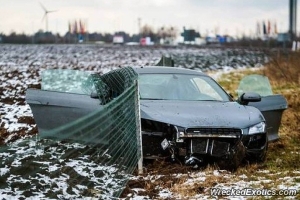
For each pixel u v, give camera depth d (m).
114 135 7.77
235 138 7.82
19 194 6.17
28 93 8.73
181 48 68.12
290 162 8.27
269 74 22.33
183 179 7.05
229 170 7.78
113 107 7.66
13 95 15.60
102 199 6.19
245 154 7.92
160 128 7.80
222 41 101.31
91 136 7.99
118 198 6.28
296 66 22.00
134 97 7.66
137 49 62.03
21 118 11.41
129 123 7.71
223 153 7.79
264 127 8.23
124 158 7.66
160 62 17.67
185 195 6.40
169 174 7.37
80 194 6.32
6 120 11.34
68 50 55.44
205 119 7.86
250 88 15.74
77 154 8.02
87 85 11.30
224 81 21.89
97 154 7.98
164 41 111.31
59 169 7.21
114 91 9.33
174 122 7.74
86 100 8.63
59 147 8.34
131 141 7.62
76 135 8.20
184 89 9.08
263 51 42.78
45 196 6.16
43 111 8.73
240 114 8.27
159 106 8.27
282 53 30.42
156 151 7.85
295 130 11.07
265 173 7.54
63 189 6.45
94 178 6.97
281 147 9.52
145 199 6.29
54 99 8.70
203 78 9.60
